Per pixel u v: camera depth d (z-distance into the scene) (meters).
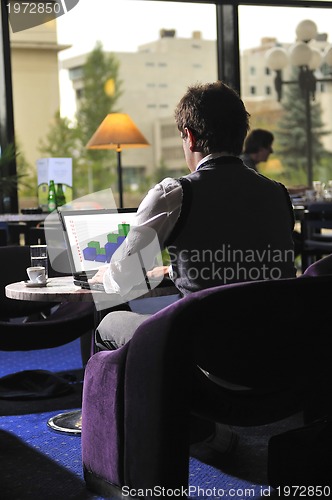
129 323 3.62
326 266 3.30
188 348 2.94
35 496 3.51
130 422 3.13
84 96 10.53
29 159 10.05
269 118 11.09
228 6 10.71
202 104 3.32
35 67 10.05
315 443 3.36
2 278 5.39
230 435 3.99
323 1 11.05
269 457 3.47
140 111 10.98
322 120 11.34
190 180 3.28
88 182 10.55
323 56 11.22
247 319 2.95
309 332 3.06
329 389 3.27
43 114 10.17
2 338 4.86
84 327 5.05
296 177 11.31
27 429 4.54
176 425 2.94
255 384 3.08
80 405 5.01
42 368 6.15
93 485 3.53
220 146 3.34
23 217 7.61
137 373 3.07
